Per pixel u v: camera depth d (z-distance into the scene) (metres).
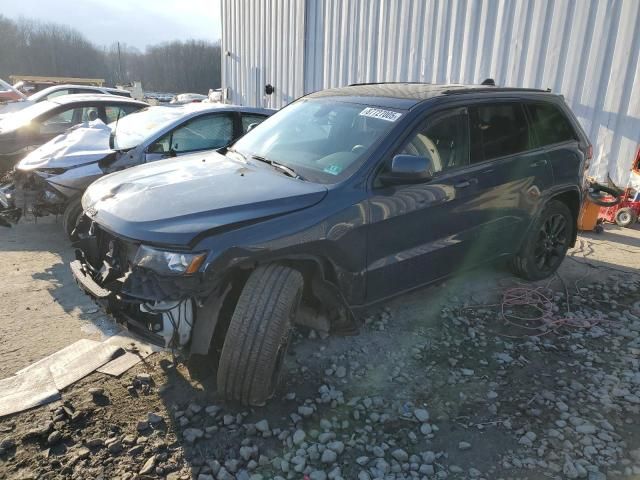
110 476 2.54
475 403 3.18
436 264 3.92
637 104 7.23
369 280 3.49
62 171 5.50
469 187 3.94
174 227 2.81
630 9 7.06
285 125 4.28
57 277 4.97
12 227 6.62
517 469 2.67
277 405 3.10
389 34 9.94
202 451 2.72
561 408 3.13
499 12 8.33
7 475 2.51
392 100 3.95
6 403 3.00
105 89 14.59
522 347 3.83
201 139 6.38
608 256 6.05
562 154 4.84
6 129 7.74
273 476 2.59
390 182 3.38
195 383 3.26
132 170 3.85
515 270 5.03
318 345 3.77
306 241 3.05
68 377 3.26
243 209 2.98
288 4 12.16
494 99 4.32
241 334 2.83
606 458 2.74
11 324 3.97
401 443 2.84
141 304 2.80
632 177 7.19
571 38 7.66
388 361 3.60
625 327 4.21
